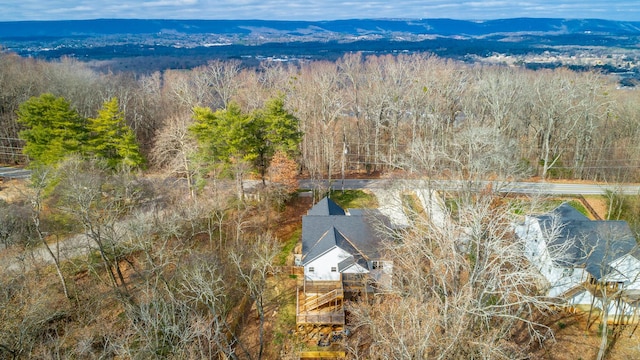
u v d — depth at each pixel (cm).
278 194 4891
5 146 6419
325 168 6538
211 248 4059
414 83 7075
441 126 6456
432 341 2181
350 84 9806
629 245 3534
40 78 7206
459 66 10694
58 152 4525
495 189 3938
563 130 6178
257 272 3825
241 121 4638
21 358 2695
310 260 3594
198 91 8169
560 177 6259
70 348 2936
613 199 5156
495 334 2231
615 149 6166
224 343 3103
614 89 7519
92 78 8431
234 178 4838
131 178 4516
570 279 3522
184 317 2588
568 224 3769
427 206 3925
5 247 3706
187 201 4428
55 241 4106
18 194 4728
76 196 3350
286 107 6994
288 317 3484
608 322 3356
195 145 5178
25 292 3153
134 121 7212
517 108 6581
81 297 3578
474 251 3212
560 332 3269
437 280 2984
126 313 3061
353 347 3002
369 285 3531
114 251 3375
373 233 3778
